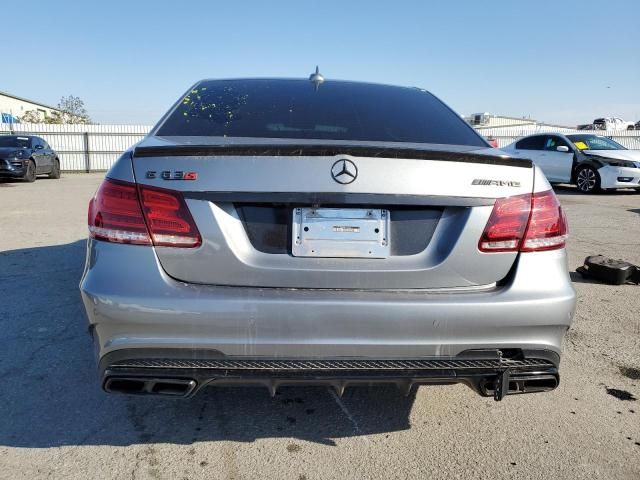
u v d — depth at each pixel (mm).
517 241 2025
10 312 3820
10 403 2611
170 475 2100
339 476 2109
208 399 2678
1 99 49531
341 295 1932
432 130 2641
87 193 12547
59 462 2168
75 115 52156
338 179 1927
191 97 2844
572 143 13203
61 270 4934
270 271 1939
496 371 1994
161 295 1895
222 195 1925
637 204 10578
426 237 2010
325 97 2902
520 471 2150
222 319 1885
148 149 1968
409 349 1935
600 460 2225
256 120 2580
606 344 3457
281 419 2510
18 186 14906
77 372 2938
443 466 2180
